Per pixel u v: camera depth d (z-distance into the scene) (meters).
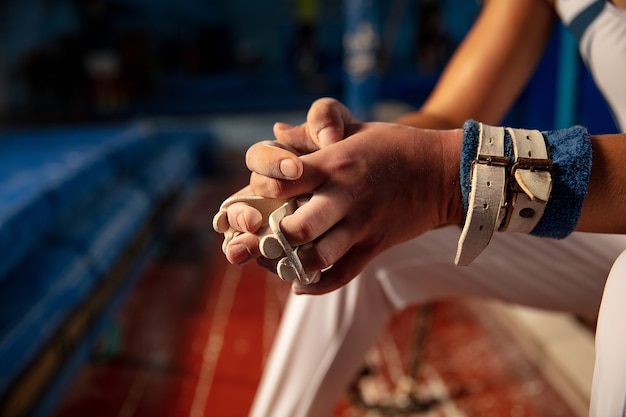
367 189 0.43
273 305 1.74
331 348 0.69
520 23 0.70
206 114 7.50
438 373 1.28
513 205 0.43
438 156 0.44
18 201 1.26
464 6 7.12
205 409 1.22
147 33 8.57
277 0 10.15
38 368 1.03
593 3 0.60
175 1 9.22
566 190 0.42
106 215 1.67
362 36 2.35
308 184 0.42
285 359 0.69
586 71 1.43
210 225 2.62
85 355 1.27
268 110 7.61
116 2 8.39
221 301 1.78
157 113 7.48
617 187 0.43
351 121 0.52
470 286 0.71
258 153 0.43
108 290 1.48
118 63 7.64
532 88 1.96
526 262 0.67
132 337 1.56
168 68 9.64
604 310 0.42
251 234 0.43
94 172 1.84
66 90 7.68
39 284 1.14
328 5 9.20
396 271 0.69
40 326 1.03
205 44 9.66
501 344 1.39
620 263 0.44
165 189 2.35
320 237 0.42
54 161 1.83
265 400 0.70
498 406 1.16
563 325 1.33
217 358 1.44
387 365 1.32
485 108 0.69
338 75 8.24
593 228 0.45
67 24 8.07
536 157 0.43
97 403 1.25
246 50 9.63
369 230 0.44
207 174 3.83
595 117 1.38
